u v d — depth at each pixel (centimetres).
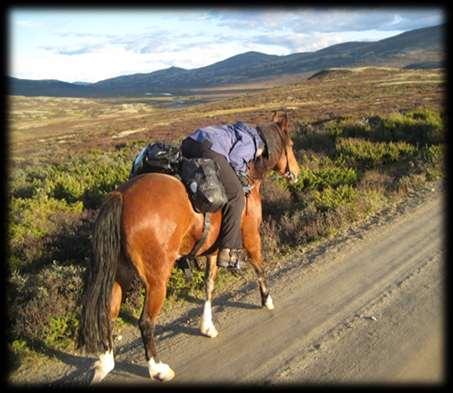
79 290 459
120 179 867
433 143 1102
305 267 528
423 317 392
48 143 3069
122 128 3728
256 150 398
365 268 508
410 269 491
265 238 593
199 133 377
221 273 525
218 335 401
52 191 842
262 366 348
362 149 1054
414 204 714
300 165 951
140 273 327
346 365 338
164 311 456
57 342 407
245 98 6381
